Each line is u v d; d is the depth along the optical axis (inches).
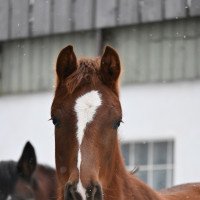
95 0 613.3
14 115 652.7
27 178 291.6
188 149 573.6
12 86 659.4
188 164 572.1
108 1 608.1
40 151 631.2
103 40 620.4
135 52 608.1
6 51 666.2
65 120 201.2
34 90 647.8
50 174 307.7
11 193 281.4
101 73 209.0
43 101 639.1
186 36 589.3
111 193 208.4
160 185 585.6
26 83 652.7
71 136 198.8
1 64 673.0
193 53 585.9
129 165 598.9
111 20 606.2
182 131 578.6
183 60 589.3
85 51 623.2
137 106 600.1
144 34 605.6
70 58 210.7
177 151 577.3
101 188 193.6
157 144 591.8
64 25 623.2
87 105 200.7
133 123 599.2
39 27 634.2
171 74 592.4
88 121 198.8
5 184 283.3
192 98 580.7
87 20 614.5
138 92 601.0
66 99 204.1
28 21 639.8
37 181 298.5
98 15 611.5
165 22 597.9
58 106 204.5
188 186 272.1
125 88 606.2
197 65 584.1
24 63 655.8
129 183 217.5
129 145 601.0
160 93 593.6
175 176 576.4
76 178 193.0
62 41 636.1
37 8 636.1
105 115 200.7
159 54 598.9
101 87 206.1
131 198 215.3
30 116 643.5
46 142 629.3
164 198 238.8
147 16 593.3
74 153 196.7
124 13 602.5
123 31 613.3
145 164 593.0
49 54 642.8
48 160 624.7
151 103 595.2
